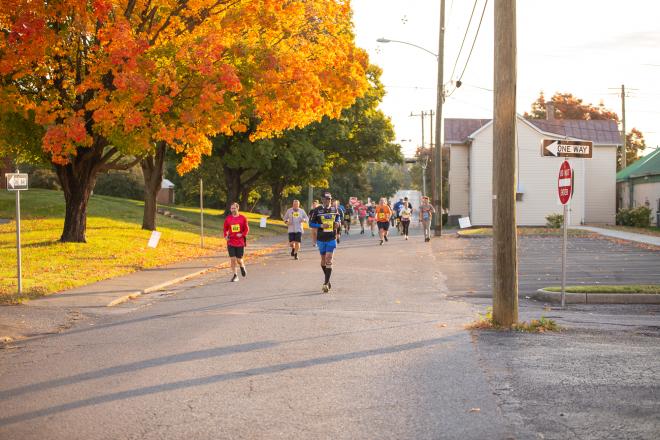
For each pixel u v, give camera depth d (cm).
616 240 2925
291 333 953
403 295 1395
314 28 1945
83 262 1853
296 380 691
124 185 6128
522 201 4650
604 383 675
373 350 836
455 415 572
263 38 1914
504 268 998
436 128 3516
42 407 606
